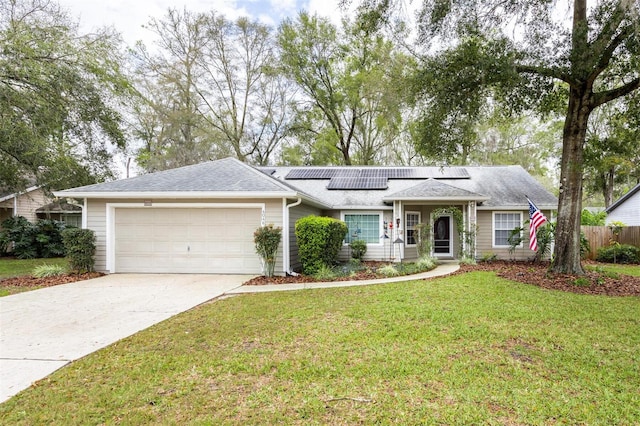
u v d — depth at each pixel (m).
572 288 8.18
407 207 14.93
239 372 3.81
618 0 7.39
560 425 2.84
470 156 28.47
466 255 13.45
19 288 8.62
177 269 10.79
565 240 9.61
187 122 23.66
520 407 3.09
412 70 11.24
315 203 12.28
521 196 14.49
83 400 3.25
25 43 11.59
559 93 10.40
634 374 3.71
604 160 10.25
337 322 5.53
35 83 11.70
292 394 3.33
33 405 3.16
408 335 4.88
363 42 23.08
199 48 23.27
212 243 10.72
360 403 3.16
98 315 6.18
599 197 33.72
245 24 23.52
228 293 7.95
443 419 2.91
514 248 13.61
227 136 25.39
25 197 19.78
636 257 14.33
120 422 2.89
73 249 10.35
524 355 4.22
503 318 5.65
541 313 5.94
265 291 8.12
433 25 9.05
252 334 5.04
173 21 22.64
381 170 17.72
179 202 10.68
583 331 5.05
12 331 5.30
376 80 21.69
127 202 10.78
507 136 28.22
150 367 3.95
